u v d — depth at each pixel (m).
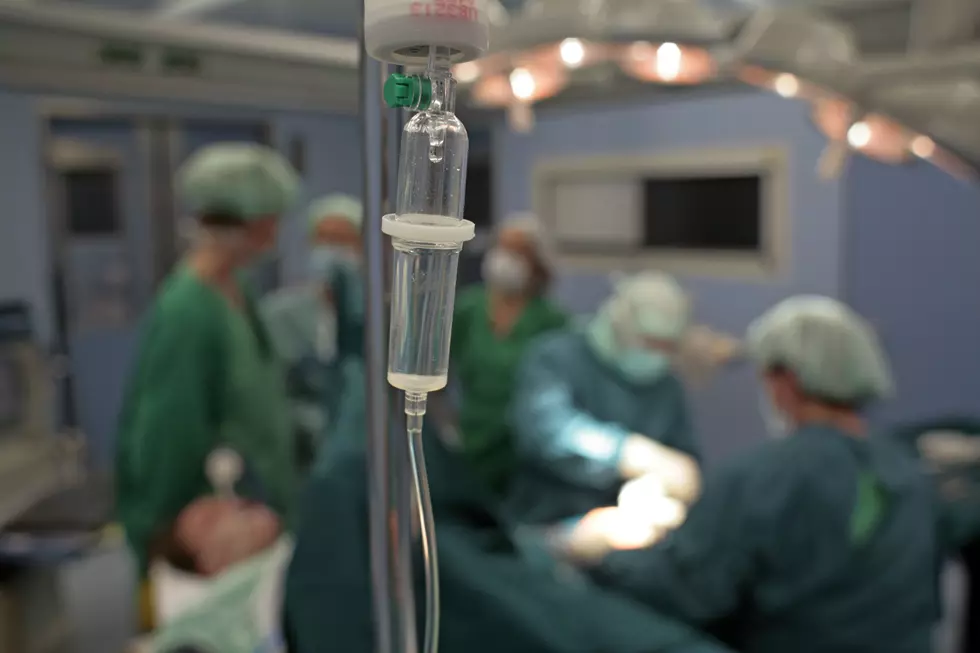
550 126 3.31
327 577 0.67
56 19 1.03
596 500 2.06
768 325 1.41
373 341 0.43
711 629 1.31
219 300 1.81
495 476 2.43
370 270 0.42
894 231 2.78
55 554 1.53
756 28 1.00
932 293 2.75
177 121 3.33
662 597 1.28
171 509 1.63
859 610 1.23
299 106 1.26
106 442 3.37
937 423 2.30
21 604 1.57
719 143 3.00
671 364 2.37
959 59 1.00
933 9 1.04
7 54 1.00
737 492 1.27
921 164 2.41
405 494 0.45
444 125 0.36
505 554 0.82
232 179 1.82
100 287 3.40
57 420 3.10
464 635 0.72
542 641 0.72
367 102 0.40
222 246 1.86
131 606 2.02
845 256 2.83
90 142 3.26
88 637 1.87
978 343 2.70
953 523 1.67
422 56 0.36
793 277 2.93
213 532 1.24
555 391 2.16
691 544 1.29
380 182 0.41
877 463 1.31
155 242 3.52
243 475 1.75
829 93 1.05
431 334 0.38
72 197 3.27
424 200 0.37
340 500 0.69
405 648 0.46
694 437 2.28
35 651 1.64
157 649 1.05
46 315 3.02
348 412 0.75
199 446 1.68
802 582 1.24
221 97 1.18
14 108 2.91
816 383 1.32
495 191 3.31
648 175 3.15
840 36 1.04
